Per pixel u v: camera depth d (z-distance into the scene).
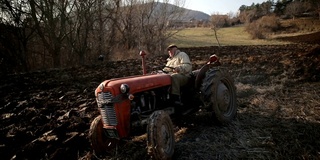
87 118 5.24
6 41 14.72
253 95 6.11
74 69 12.98
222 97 4.47
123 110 3.38
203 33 44.34
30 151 4.01
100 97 3.46
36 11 15.18
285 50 15.73
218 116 4.32
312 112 4.64
